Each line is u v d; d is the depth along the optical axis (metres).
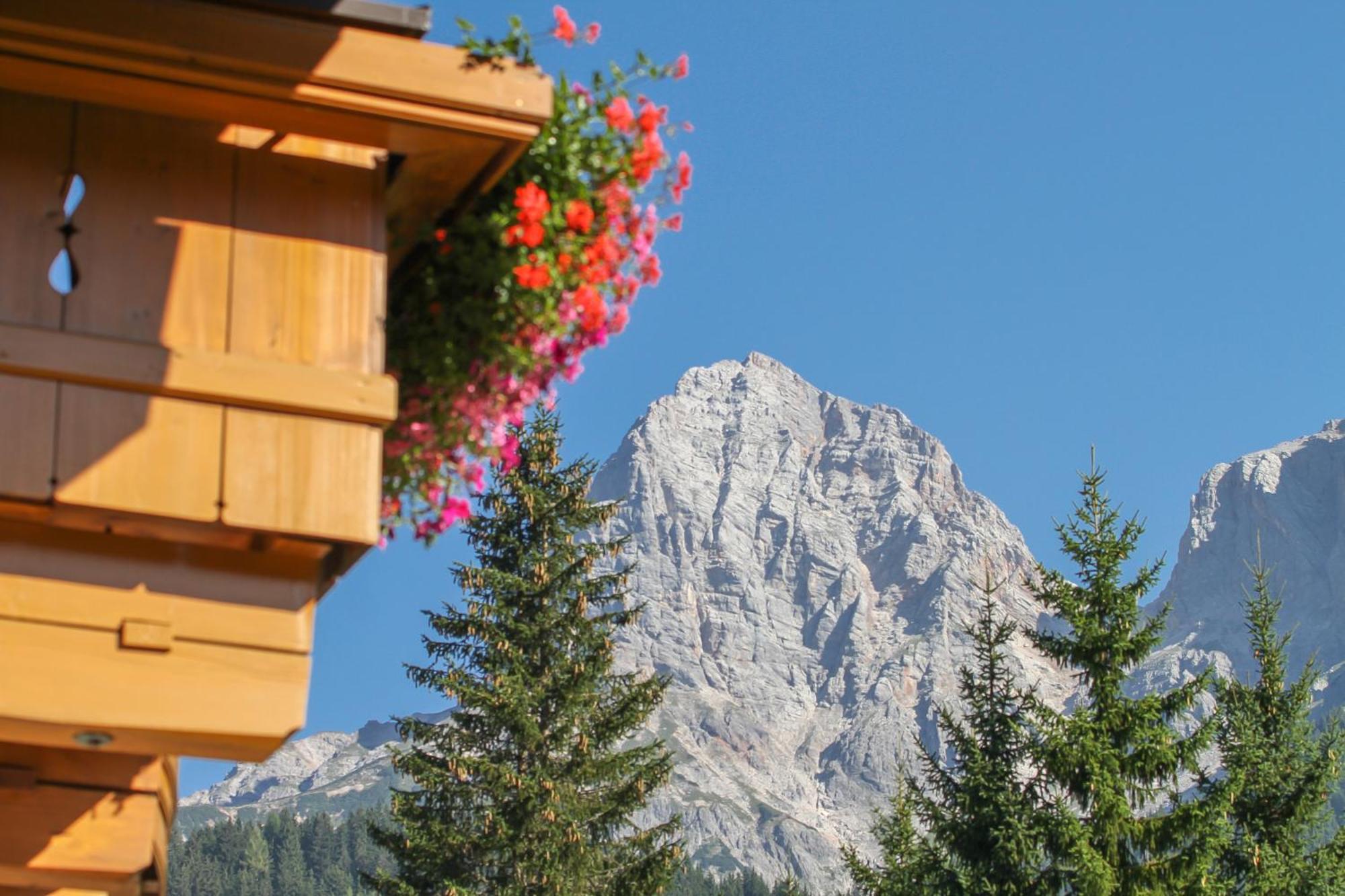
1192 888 29.42
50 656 6.65
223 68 6.89
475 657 33.03
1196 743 30.69
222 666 6.84
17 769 7.52
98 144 7.02
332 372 7.08
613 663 33.25
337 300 7.18
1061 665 31.66
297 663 6.95
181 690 6.77
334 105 7.03
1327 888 31.67
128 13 6.81
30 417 6.67
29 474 6.61
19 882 7.61
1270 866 31.41
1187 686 31.09
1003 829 29.28
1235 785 29.81
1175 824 29.67
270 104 7.02
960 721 31.19
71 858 7.50
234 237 7.11
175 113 7.10
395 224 7.65
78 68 6.80
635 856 31.42
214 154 7.17
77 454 6.70
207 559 6.93
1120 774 30.28
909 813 30.69
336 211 7.26
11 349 6.66
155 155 7.08
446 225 7.67
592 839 31.36
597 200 7.48
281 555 7.03
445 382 7.68
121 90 6.94
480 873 30.72
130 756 7.72
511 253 7.42
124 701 6.69
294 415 7.03
